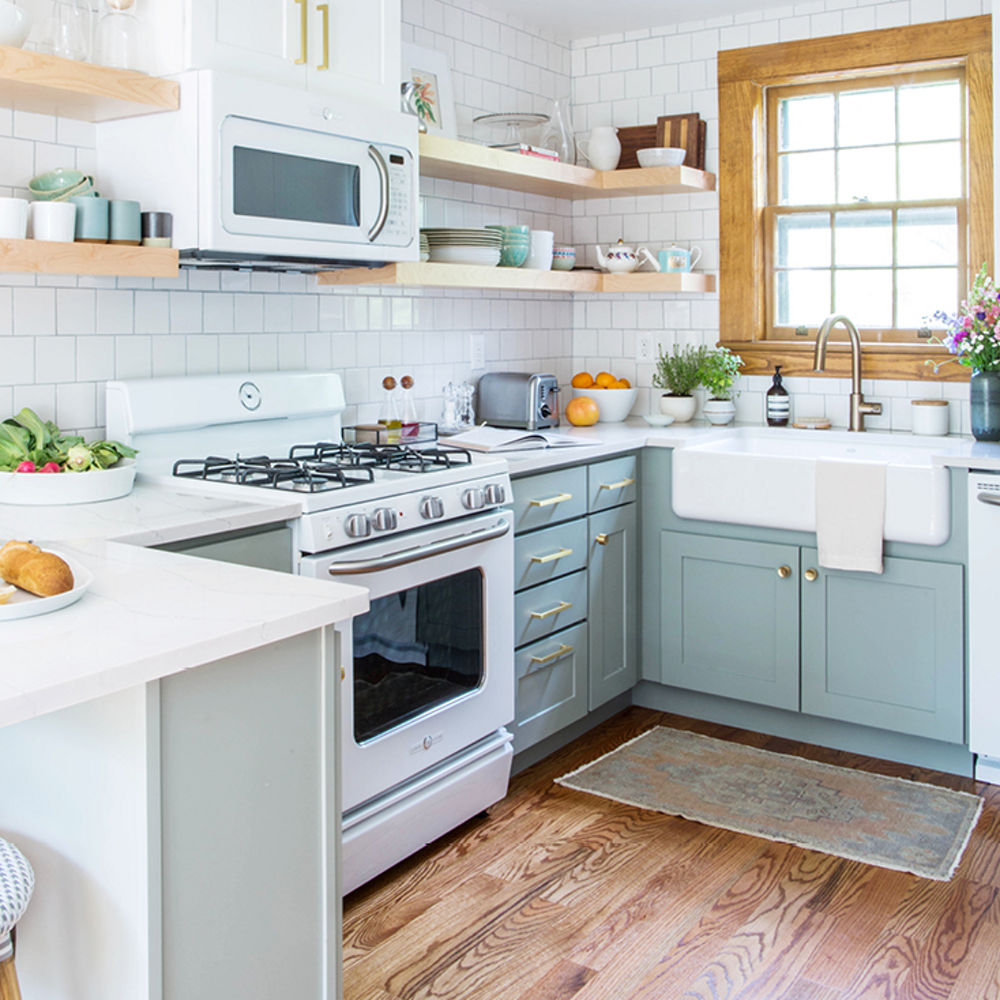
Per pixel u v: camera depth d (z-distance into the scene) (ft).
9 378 8.02
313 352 10.57
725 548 11.29
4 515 7.09
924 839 9.04
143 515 7.11
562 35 13.89
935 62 11.91
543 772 10.49
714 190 13.25
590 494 10.93
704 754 10.89
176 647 4.38
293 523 7.57
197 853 4.83
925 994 6.93
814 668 10.85
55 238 7.25
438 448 10.43
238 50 8.14
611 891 8.26
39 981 5.28
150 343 9.00
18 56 6.81
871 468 10.18
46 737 4.98
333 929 5.63
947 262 12.28
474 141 12.44
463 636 9.05
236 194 7.97
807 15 12.49
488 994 6.98
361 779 7.97
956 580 9.96
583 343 14.43
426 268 10.00
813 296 13.17
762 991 6.98
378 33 9.45
